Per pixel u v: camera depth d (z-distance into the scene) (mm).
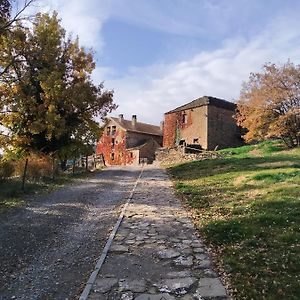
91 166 42000
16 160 24125
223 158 32969
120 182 25188
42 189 20516
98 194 19719
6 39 25312
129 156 65812
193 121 49594
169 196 17734
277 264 7711
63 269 8570
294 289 6613
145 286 7254
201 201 15352
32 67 27406
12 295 7262
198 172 26297
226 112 49719
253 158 29297
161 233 11008
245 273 7477
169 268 8180
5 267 8734
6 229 12008
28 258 9367
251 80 36031
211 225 11031
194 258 8750
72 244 10531
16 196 17750
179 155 40781
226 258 8367
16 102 26922
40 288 7551
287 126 32438
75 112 31266
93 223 13086
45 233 11688
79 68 32344
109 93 33781
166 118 54500
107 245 9930
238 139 50562
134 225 12086
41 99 27828
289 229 9812
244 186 17406
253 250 8664
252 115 34469
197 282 7355
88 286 7293
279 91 32938
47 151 30219
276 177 18484
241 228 10352
